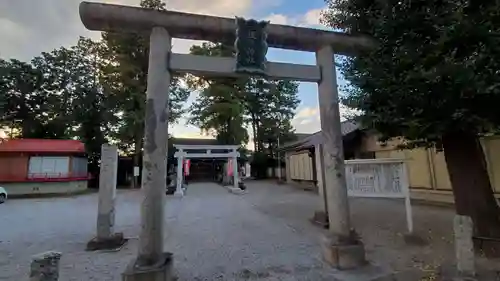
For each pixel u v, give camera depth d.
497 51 3.07
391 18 4.04
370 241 5.39
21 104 21.28
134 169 21.05
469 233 3.49
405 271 3.85
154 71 3.79
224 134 25.41
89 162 22.25
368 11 4.68
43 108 21.59
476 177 4.66
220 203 11.55
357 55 4.82
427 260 4.25
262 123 29.73
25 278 3.82
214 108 23.59
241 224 7.29
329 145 4.47
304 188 16.98
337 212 4.32
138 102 19.89
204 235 6.18
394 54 3.98
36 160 16.56
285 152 22.31
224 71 4.09
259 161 28.59
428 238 5.43
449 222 6.70
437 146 5.82
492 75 3.02
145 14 3.85
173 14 3.96
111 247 5.29
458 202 4.79
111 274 3.96
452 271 3.62
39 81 21.48
